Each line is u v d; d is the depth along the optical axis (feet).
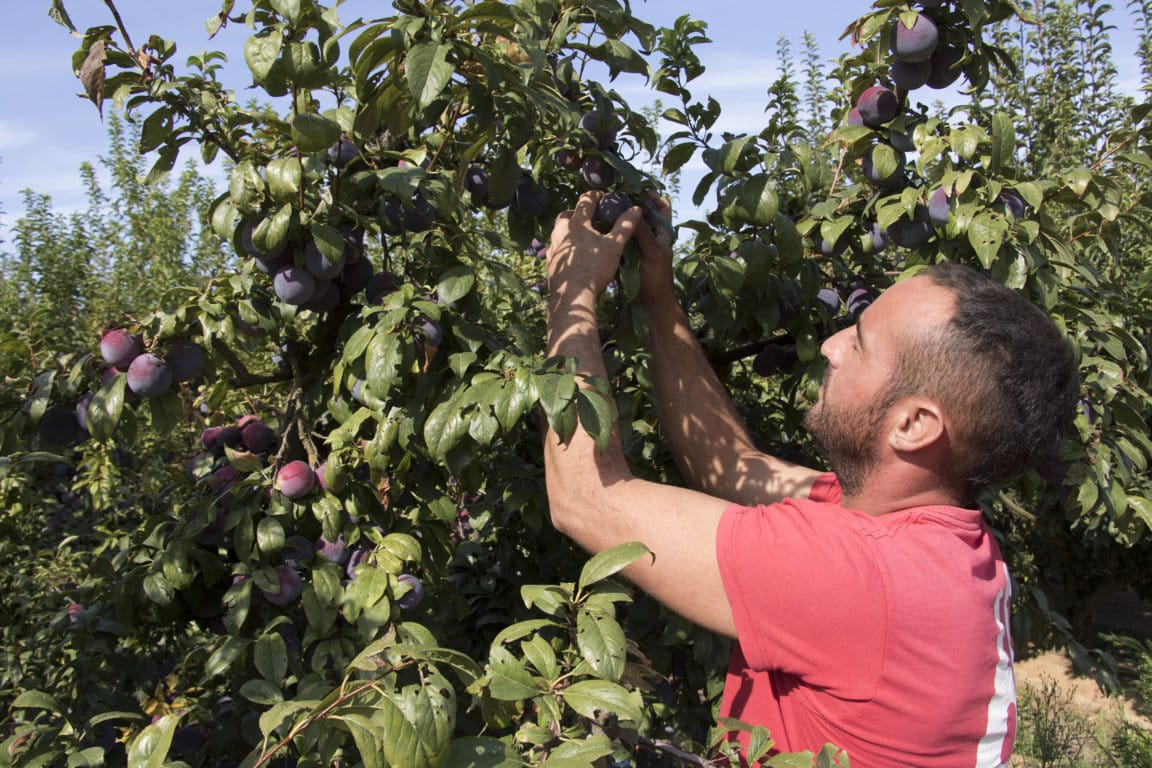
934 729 3.74
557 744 3.63
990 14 6.73
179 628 6.26
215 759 6.39
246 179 5.04
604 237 5.72
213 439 7.01
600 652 3.71
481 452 6.20
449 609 7.80
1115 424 7.52
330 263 5.31
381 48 4.69
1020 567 14.93
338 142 5.33
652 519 4.29
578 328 5.20
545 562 8.32
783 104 8.35
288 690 6.16
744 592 3.92
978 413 3.89
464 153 5.45
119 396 5.34
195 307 5.64
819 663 3.85
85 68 4.77
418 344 5.32
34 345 5.97
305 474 5.82
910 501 4.17
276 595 5.56
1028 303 4.12
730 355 8.07
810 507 4.09
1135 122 7.45
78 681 6.16
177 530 5.90
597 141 6.30
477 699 3.86
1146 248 17.28
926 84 7.10
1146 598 25.27
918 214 6.85
